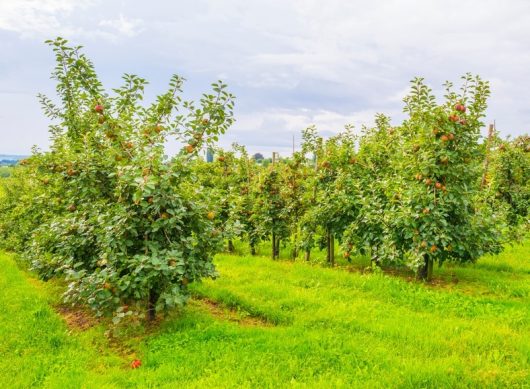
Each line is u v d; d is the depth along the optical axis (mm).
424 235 8953
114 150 7250
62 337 6586
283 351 5680
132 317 7098
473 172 9547
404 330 6398
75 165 7840
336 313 7246
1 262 12516
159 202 6430
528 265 11055
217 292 8516
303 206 12906
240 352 5691
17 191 16203
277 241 13898
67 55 8641
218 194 7684
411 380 4898
